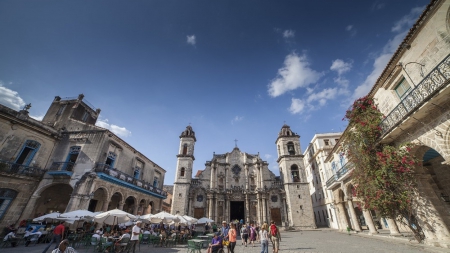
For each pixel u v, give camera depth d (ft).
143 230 61.36
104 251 40.91
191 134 142.82
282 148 134.41
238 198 127.95
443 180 44.27
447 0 30.09
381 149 40.81
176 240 57.57
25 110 65.05
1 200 57.00
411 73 37.24
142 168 99.50
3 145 58.70
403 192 36.58
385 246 43.32
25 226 57.67
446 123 28.71
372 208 41.63
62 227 42.29
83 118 91.15
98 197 78.64
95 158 69.36
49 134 71.72
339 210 84.48
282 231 103.65
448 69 26.71
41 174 67.00
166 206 163.73
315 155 130.00
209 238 54.39
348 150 48.62
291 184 120.37
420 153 36.88
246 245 53.62
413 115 31.81
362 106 46.19
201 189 128.16
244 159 142.51
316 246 48.24
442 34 31.14
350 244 49.21
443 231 34.81
